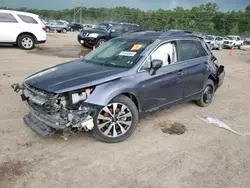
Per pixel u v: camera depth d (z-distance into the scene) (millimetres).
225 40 30891
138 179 2979
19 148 3512
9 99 5465
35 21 13453
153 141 3896
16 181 2844
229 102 6203
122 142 3812
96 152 3506
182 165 3299
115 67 4031
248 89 7809
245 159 3521
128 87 3701
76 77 3588
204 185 2924
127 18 95562
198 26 83125
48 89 3301
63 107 3271
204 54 5477
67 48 16156
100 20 103812
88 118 3363
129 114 3805
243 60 17031
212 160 3457
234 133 4363
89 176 2992
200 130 4398
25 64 9469
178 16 89875
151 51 4184
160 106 4402
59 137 3869
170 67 4453
